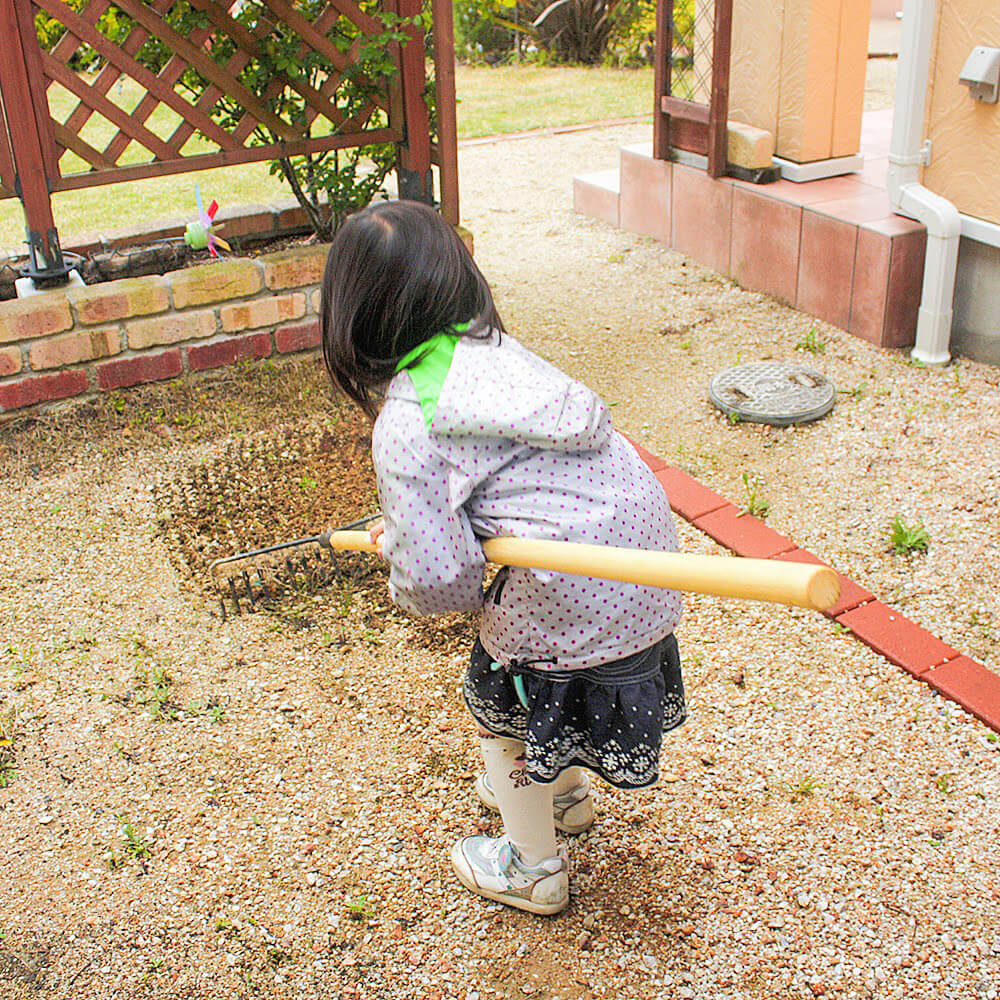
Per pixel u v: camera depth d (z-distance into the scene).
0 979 2.38
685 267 6.21
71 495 4.20
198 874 2.62
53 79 4.44
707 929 2.42
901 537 3.65
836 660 3.20
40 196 4.56
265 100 4.87
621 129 9.77
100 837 2.74
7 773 2.94
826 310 5.35
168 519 4.03
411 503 1.89
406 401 1.91
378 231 1.90
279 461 4.38
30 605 3.61
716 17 5.56
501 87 11.94
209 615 3.53
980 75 4.41
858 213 5.14
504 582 2.05
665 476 4.12
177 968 2.40
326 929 2.47
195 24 4.54
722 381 4.77
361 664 3.30
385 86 5.05
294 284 4.99
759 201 5.59
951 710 2.99
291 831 2.73
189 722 3.10
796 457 4.26
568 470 1.95
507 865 2.45
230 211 6.03
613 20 12.95
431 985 2.33
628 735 2.07
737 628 3.36
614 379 4.96
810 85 5.55
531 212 7.43
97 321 4.68
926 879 2.50
